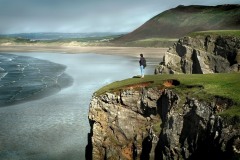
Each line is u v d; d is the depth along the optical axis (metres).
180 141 19.80
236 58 35.22
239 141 15.01
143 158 23.28
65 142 33.94
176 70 42.41
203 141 17.97
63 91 58.25
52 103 49.44
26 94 56.38
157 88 23.89
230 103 17.75
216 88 20.31
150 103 23.94
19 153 31.39
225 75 23.91
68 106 47.44
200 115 18.78
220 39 37.94
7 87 63.28
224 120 16.66
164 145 20.75
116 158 24.34
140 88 24.81
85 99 51.47
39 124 39.53
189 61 41.00
